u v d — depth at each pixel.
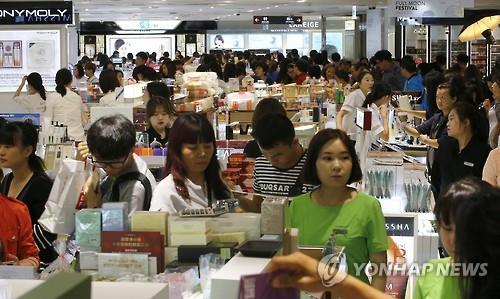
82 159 3.51
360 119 5.02
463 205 1.81
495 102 7.57
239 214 2.55
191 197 3.26
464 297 1.79
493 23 14.44
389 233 4.01
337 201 3.17
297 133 6.16
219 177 3.37
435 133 6.81
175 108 7.03
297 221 3.18
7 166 3.88
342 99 9.73
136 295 1.67
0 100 11.62
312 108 8.61
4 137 3.85
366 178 4.58
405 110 9.11
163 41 28.86
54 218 3.12
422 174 4.62
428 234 3.61
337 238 3.08
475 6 17.17
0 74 11.64
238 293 1.56
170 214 2.59
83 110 9.28
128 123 3.36
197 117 3.31
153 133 5.91
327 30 27.03
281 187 3.92
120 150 3.27
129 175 3.37
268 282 1.56
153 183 3.52
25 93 11.66
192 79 8.23
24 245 3.39
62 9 11.65
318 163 3.13
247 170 4.89
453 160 5.41
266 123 3.88
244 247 2.02
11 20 11.56
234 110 7.77
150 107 5.91
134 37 28.81
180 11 21.45
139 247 2.38
